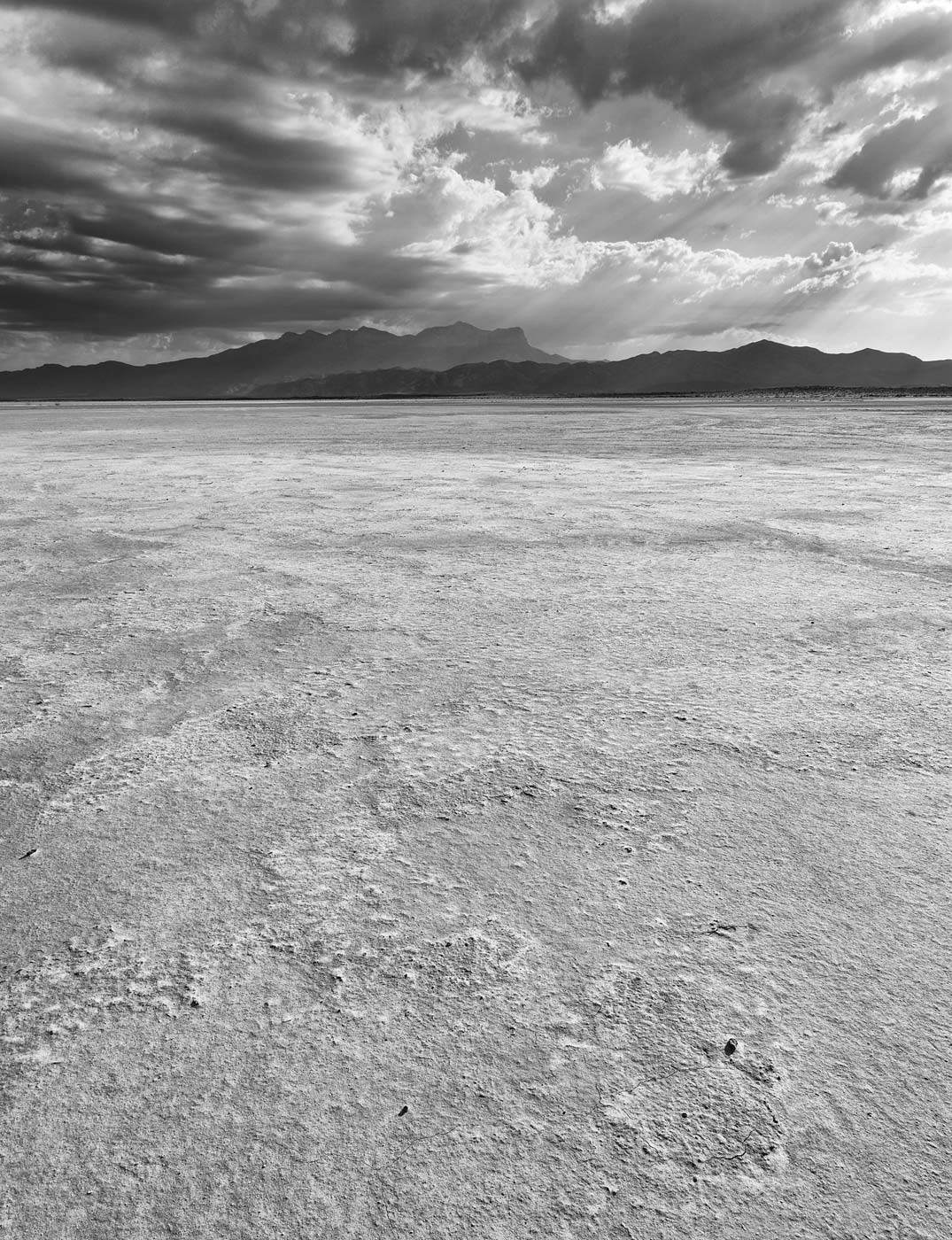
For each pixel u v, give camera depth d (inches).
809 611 223.6
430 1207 59.4
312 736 144.3
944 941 88.2
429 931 90.9
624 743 139.9
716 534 349.1
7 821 115.6
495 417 1737.2
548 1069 71.7
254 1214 59.1
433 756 135.7
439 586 259.3
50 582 268.5
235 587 259.6
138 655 190.9
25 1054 74.3
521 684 169.3
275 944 88.9
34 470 671.8
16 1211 59.6
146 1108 68.1
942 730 142.7
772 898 96.0
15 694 166.2
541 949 87.7
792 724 146.8
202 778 128.5
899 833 110.0
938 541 322.0
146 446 979.3
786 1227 58.1
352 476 609.6
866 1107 67.7
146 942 89.5
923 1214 59.1
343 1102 68.4
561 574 275.9
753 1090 69.4
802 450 804.6
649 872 101.9
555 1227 58.0
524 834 111.0
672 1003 79.5
